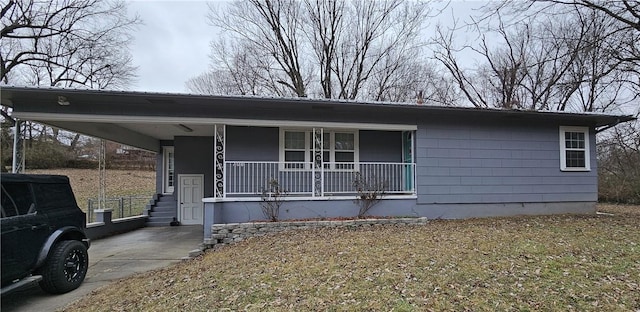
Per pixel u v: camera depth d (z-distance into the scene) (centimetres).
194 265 607
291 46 2094
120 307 417
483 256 523
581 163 1075
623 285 402
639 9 904
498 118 1018
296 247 635
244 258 596
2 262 400
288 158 1011
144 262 690
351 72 2127
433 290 396
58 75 1905
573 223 830
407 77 2134
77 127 877
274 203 884
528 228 757
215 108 866
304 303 377
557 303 358
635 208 1355
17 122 789
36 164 2181
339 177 1017
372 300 374
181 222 1249
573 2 888
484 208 998
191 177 1262
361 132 1054
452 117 992
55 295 493
